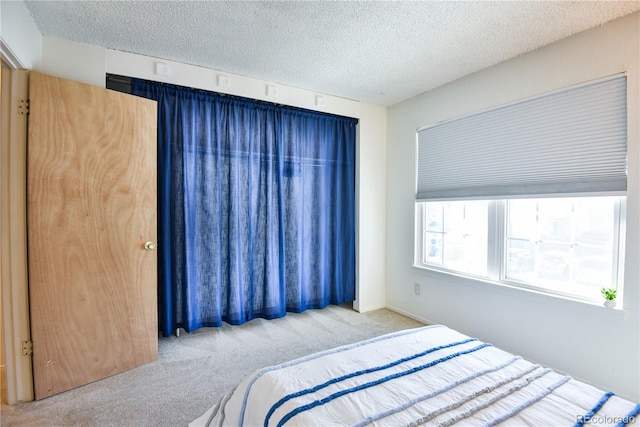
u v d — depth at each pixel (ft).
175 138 8.52
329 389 3.58
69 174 6.21
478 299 8.61
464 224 9.23
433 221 10.23
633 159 5.90
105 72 7.48
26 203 5.87
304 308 10.96
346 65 8.35
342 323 10.12
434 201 9.87
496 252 8.27
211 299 9.16
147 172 7.28
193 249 8.79
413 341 4.93
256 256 10.12
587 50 6.48
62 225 6.15
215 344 8.46
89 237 6.47
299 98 10.09
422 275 10.34
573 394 3.51
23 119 5.83
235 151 9.41
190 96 8.67
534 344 7.34
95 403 5.88
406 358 4.32
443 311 9.63
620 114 6.07
